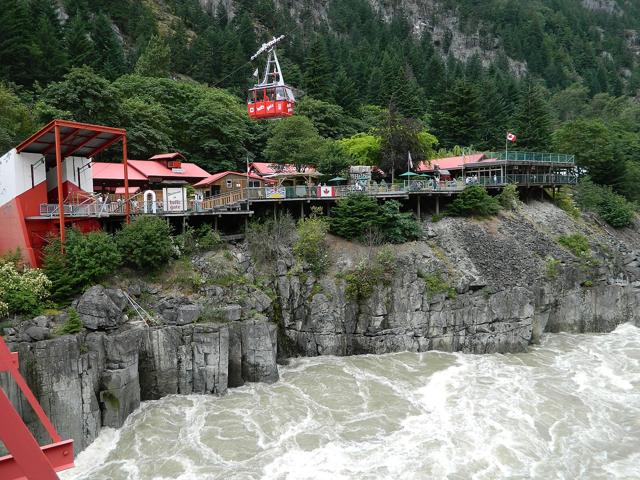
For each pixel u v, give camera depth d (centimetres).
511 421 2908
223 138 6550
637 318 4919
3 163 3444
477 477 2397
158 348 3155
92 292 3098
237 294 3688
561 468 2495
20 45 5981
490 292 4181
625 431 2873
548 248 5094
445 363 3762
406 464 2478
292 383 3384
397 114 6088
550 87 16538
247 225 4322
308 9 17625
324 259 4147
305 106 7544
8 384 2527
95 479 2417
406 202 5200
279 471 2431
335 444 2656
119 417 2855
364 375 3506
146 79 6981
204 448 2625
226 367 3231
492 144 8675
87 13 9894
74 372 2720
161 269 3606
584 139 7406
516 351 4088
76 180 3834
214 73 10319
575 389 3375
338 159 5709
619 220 6331
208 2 15088
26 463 642
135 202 3897
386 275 4009
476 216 5209
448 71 14162
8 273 3044
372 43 15200
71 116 5172
